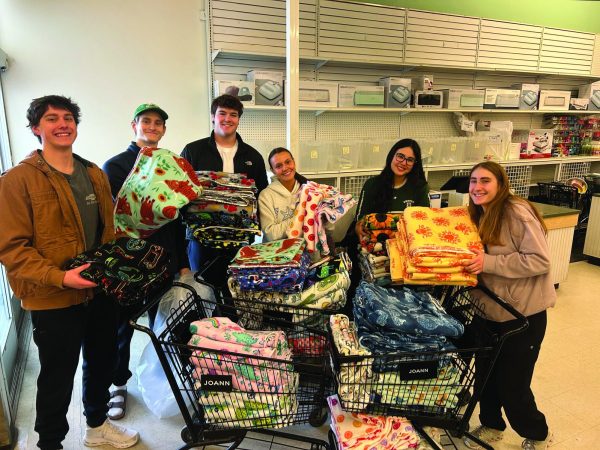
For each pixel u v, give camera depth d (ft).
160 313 6.63
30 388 7.41
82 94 10.53
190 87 11.69
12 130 9.91
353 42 13.15
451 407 4.58
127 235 5.58
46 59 10.03
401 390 4.49
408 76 14.51
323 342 5.56
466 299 5.68
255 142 11.94
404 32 13.74
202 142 7.38
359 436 4.70
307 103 12.05
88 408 5.91
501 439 6.17
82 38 10.29
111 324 5.78
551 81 17.28
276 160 6.60
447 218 5.62
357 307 4.91
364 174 12.52
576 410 6.83
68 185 4.92
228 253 7.06
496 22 15.03
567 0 16.58
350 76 13.74
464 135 15.56
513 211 5.09
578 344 9.00
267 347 4.66
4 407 5.89
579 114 17.58
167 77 11.36
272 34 12.06
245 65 12.16
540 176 18.16
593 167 18.80
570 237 11.82
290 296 5.44
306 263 5.63
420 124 15.14
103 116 10.85
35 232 4.74
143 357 6.76
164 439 6.21
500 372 5.50
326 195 6.32
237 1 11.51
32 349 8.74
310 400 5.09
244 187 5.86
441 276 5.13
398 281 5.49
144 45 10.95
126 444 5.98
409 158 7.16
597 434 6.29
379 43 13.48
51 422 5.24
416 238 5.27
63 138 4.85
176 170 5.34
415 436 4.83
